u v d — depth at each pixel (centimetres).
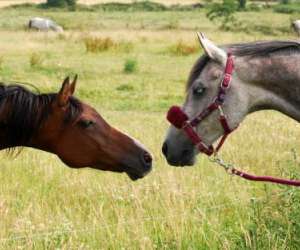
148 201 884
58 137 592
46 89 2223
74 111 591
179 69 2812
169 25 5422
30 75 2533
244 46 630
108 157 605
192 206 867
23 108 579
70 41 3984
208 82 609
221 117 610
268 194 830
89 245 761
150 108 1967
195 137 616
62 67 2781
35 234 773
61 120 588
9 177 1047
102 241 767
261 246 732
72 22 6084
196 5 7700
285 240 716
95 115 604
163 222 795
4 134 585
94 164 609
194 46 3416
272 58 620
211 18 5503
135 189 908
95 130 600
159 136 1359
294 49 623
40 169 1087
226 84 607
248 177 621
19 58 3058
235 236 760
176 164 630
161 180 977
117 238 764
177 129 625
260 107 629
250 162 1103
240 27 5303
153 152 1194
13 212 884
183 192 902
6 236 789
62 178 1045
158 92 2238
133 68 2694
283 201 796
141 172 616
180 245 740
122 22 6050
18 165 1108
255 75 616
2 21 5941
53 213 880
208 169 1069
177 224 780
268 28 5244
